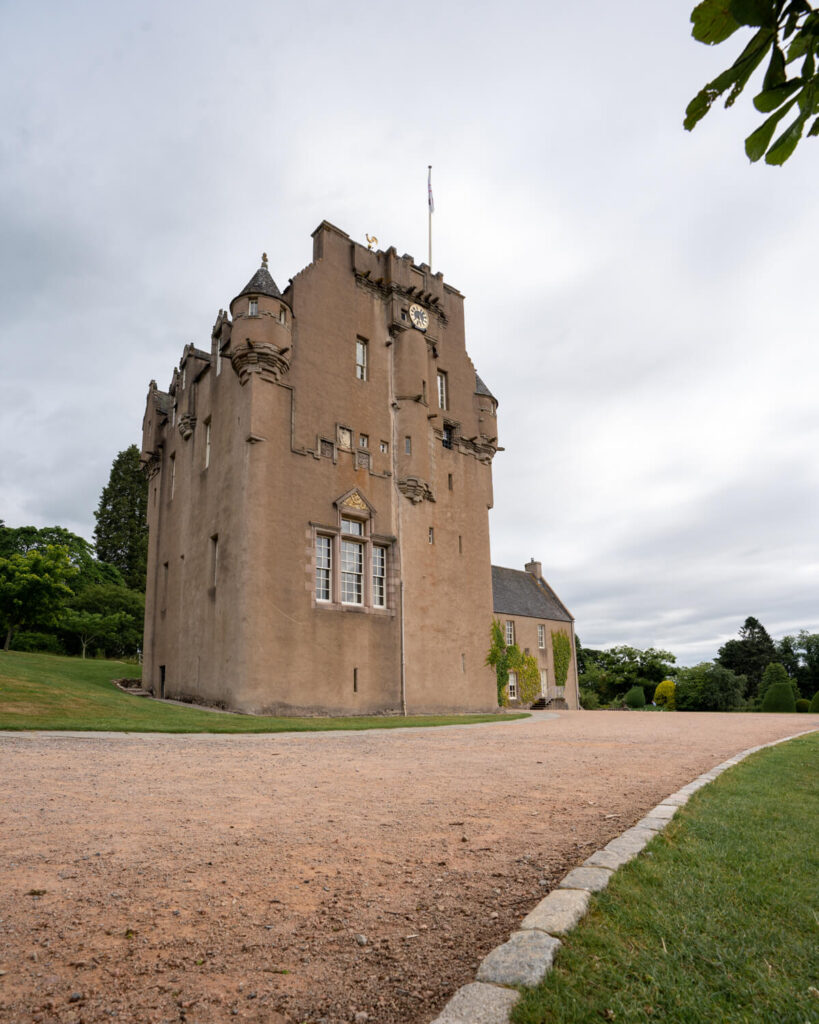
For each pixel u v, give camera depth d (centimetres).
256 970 350
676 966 340
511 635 4875
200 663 2586
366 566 2752
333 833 630
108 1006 312
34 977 339
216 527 2619
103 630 5062
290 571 2469
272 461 2494
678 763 1168
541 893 458
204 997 322
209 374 2927
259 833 625
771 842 584
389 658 2741
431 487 3072
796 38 258
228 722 1853
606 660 7012
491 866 526
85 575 5606
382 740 1595
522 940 354
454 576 3128
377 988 330
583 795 834
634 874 472
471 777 984
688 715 3484
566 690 5216
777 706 5134
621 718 2919
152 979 339
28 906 433
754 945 369
